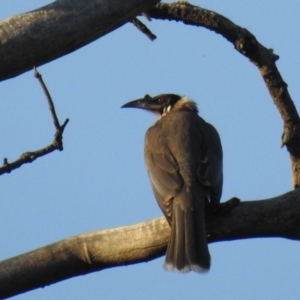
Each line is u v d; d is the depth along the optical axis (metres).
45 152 11.32
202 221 11.21
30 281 10.92
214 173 12.12
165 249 11.09
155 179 12.27
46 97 11.25
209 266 10.78
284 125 13.60
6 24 9.82
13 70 9.95
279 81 13.48
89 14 10.12
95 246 10.96
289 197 10.54
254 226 10.65
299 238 10.74
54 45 10.01
